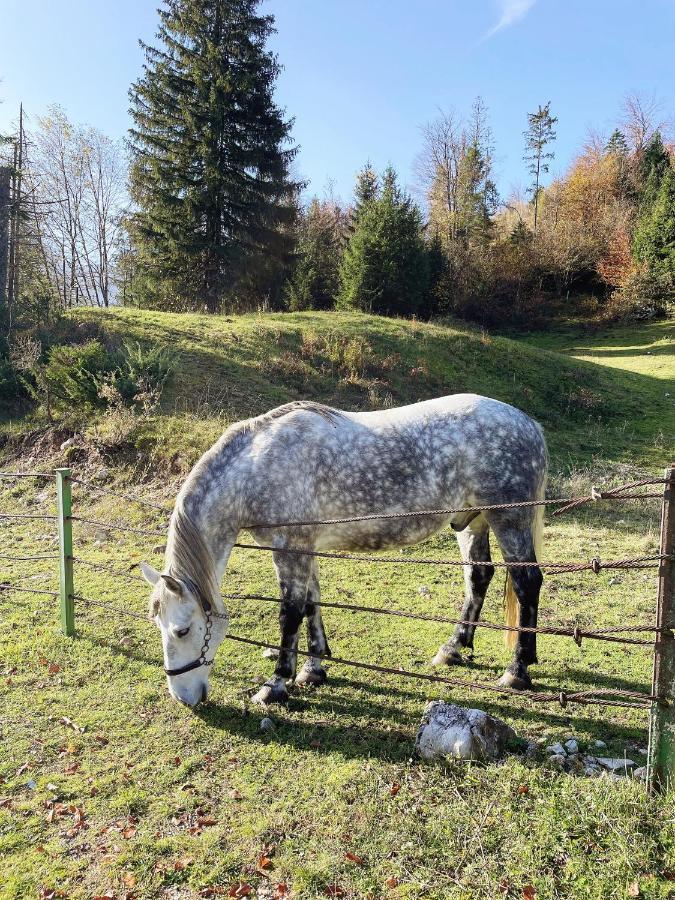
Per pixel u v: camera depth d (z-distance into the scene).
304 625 5.42
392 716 3.86
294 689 4.25
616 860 2.45
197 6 22.61
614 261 33.66
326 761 3.38
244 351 14.87
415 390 15.48
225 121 22.70
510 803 2.88
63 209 29.28
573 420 15.81
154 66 22.61
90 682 4.32
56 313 14.92
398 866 2.58
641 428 15.38
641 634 5.09
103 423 10.42
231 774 3.29
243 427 4.25
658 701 2.73
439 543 7.85
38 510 8.83
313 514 4.09
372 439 4.12
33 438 10.62
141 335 14.62
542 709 3.91
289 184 23.89
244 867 2.63
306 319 18.36
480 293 31.19
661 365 21.73
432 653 4.80
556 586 6.24
